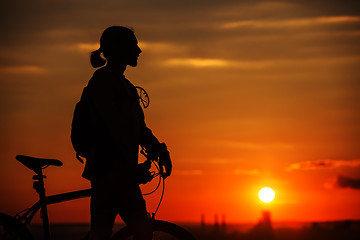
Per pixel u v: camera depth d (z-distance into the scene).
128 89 5.02
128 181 4.86
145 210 4.96
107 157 4.88
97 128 4.91
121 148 4.79
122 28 5.15
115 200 4.92
